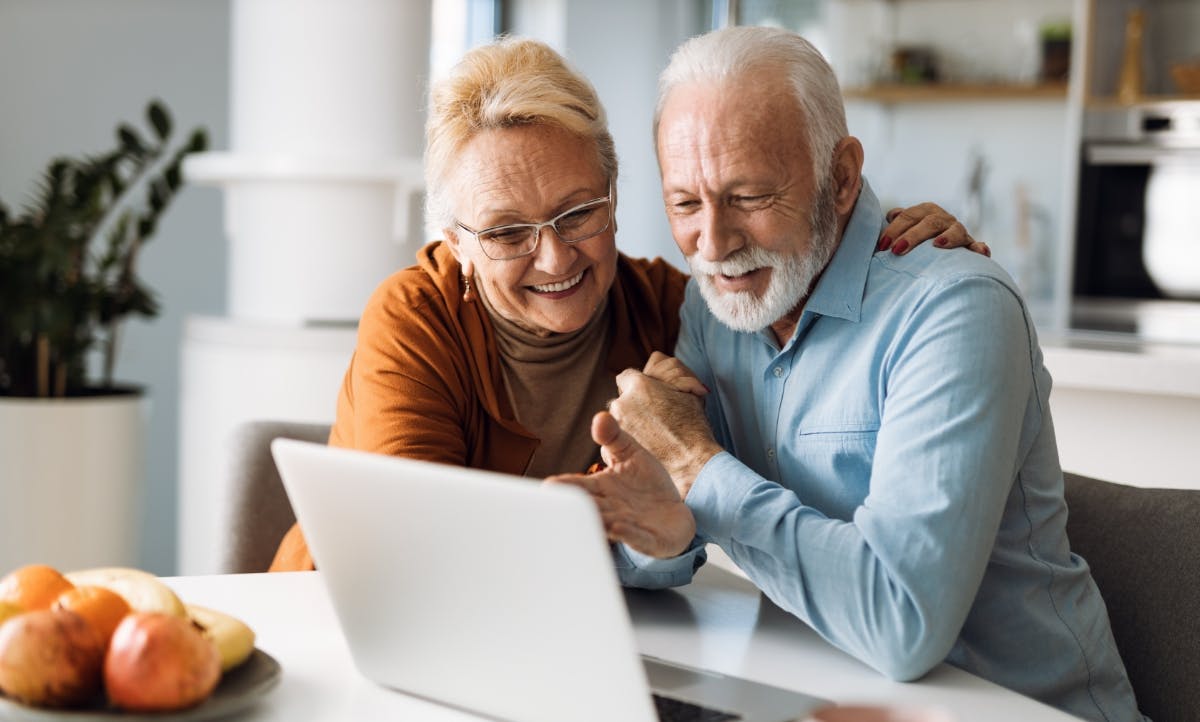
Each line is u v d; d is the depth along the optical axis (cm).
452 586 98
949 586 114
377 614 105
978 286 125
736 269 135
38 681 89
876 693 111
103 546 325
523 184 144
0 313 316
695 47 134
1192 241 403
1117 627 141
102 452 322
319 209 313
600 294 155
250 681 100
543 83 145
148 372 388
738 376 150
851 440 135
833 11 486
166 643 89
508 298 153
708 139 131
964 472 117
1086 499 147
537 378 164
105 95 374
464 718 102
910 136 494
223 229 395
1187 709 134
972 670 135
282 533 188
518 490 89
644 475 119
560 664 95
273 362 306
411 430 153
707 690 108
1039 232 475
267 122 313
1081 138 418
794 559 120
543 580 93
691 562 137
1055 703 135
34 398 322
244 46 318
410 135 317
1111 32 426
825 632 121
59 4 363
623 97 527
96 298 326
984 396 119
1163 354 233
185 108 388
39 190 363
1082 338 271
